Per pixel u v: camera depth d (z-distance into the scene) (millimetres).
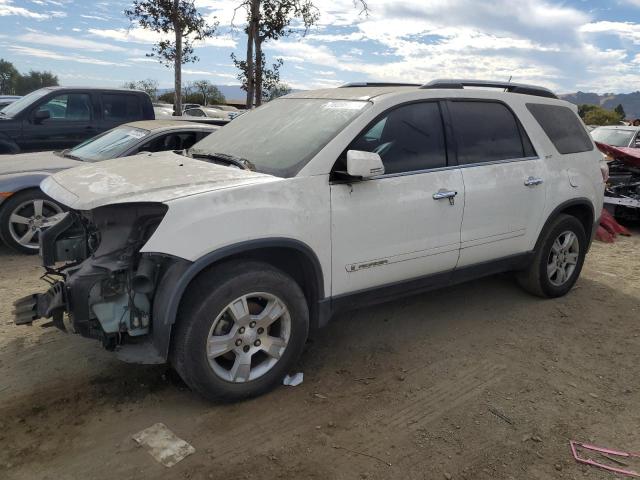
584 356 4176
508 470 2865
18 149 8516
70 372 3689
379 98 3877
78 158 6828
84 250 3715
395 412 3348
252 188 3232
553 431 3207
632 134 12883
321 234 3463
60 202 3338
